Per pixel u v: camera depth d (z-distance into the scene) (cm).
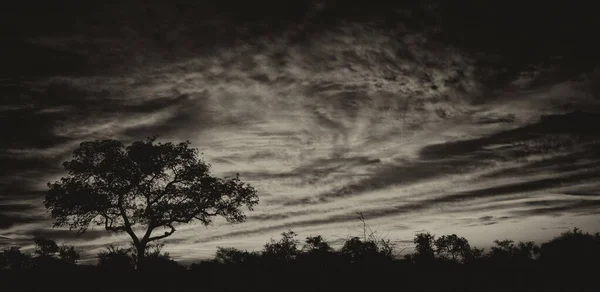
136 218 3531
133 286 2288
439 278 2092
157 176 3572
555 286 1989
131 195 3553
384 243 2152
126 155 3566
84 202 3384
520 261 2336
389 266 2092
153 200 3559
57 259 2516
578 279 2053
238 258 2406
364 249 2133
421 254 2322
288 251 2325
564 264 2214
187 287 2211
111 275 2459
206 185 3609
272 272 2203
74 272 2473
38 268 2447
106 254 2597
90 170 3488
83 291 2236
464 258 2367
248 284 2119
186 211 3522
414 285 1984
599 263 2197
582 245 2362
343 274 2055
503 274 2177
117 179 3481
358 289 1948
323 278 2045
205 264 2477
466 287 1983
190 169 3612
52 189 3484
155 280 2386
